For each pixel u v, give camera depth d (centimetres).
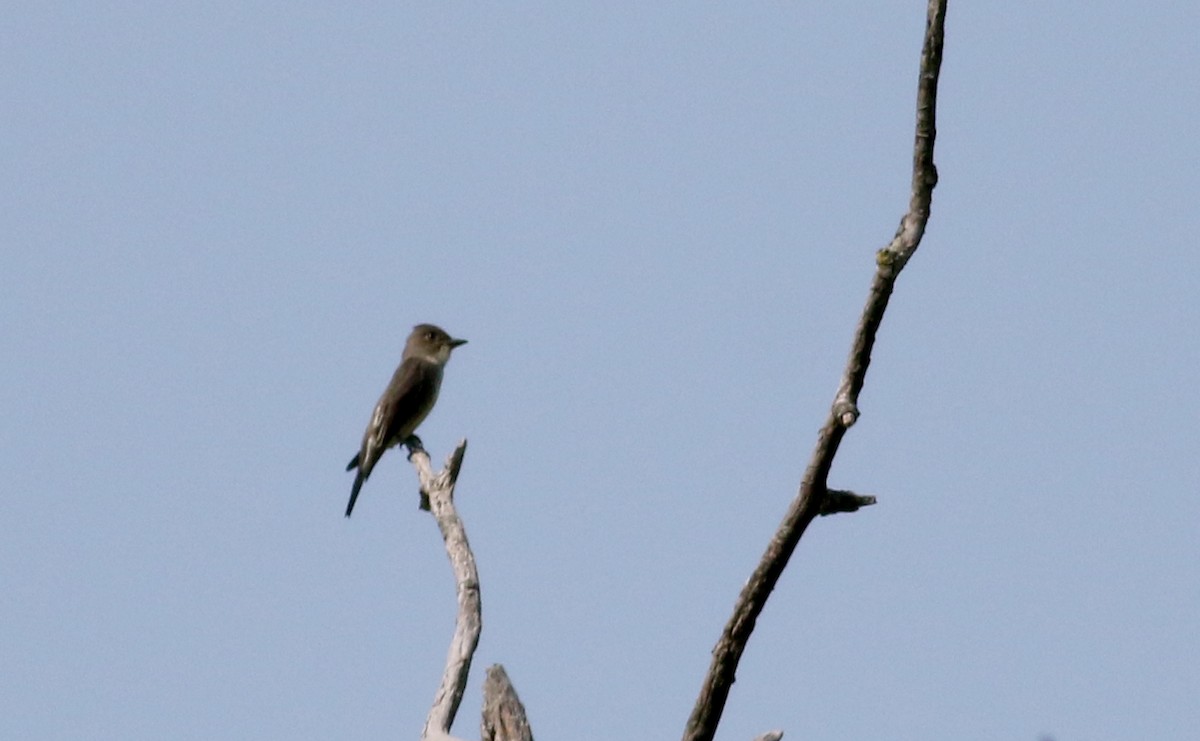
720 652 1162
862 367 1089
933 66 1070
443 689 1242
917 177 1084
